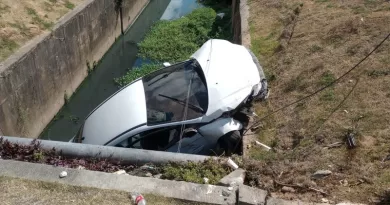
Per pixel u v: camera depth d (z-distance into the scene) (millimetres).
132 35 17172
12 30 10023
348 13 8633
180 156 4715
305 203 3869
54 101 10820
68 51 11586
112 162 4766
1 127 8195
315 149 4855
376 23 7512
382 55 6477
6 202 3986
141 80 6199
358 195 3984
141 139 5367
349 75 6246
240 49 6562
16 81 8844
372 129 4977
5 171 4387
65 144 5008
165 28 15398
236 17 12320
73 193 4086
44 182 4223
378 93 5648
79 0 13297
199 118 5453
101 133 5523
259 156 4941
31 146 4945
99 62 14320
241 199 3879
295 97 6301
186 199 3951
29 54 9414
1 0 10844
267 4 11266
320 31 8203
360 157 4543
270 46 8641
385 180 4113
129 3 17719
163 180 4195
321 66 6742
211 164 4496
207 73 5859
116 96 5996
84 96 12211
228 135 5477
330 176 4301
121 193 4055
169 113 5512
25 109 9250
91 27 13328
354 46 7000
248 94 5715
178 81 5973
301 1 10562
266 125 5840
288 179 4273
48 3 12008
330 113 5543
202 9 16828
